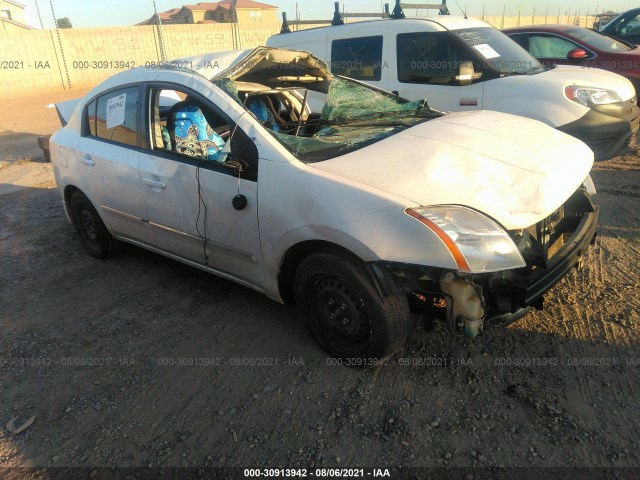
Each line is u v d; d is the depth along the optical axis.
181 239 3.60
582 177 3.10
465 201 2.59
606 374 2.75
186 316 3.61
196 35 22.44
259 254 3.10
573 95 5.68
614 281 3.66
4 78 19.06
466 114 3.91
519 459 2.28
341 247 2.68
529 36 8.69
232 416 2.64
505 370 2.83
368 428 2.51
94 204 4.29
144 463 2.38
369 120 4.03
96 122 4.21
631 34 10.05
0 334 3.48
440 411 2.58
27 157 9.16
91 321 3.61
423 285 2.63
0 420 2.69
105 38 20.89
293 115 4.89
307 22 9.12
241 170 3.03
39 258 4.74
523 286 2.52
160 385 2.90
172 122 3.80
